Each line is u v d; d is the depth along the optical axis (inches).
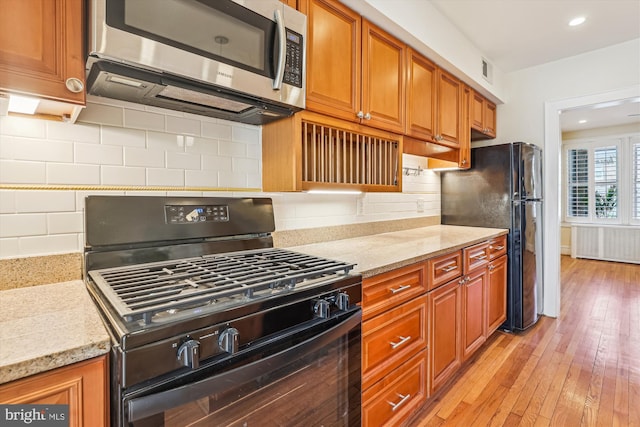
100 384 27.0
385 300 56.0
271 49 48.9
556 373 83.4
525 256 108.8
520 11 87.2
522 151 107.3
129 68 37.6
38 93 31.8
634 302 137.3
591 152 231.8
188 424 29.5
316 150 64.5
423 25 78.5
